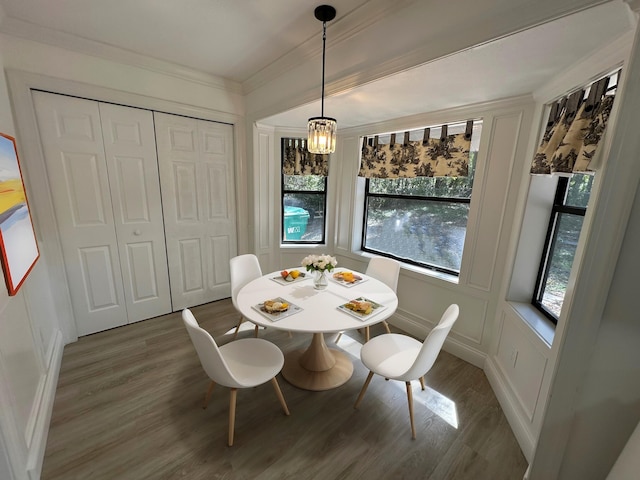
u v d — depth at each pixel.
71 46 2.07
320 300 1.86
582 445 1.15
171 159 2.74
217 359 1.30
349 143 3.16
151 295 2.84
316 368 2.06
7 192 1.39
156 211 2.73
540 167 1.55
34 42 1.96
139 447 1.48
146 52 2.29
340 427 1.63
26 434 1.32
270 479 1.34
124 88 2.36
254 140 3.11
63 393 1.83
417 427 1.64
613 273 1.00
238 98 3.04
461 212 2.44
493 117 2.00
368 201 3.24
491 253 2.11
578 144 1.29
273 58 2.33
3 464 1.07
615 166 0.95
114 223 2.52
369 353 1.70
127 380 1.97
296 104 2.32
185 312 1.45
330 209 3.48
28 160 2.03
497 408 1.80
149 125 2.56
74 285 2.39
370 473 1.38
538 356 1.49
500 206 2.03
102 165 2.38
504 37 1.17
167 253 2.88
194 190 2.95
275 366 1.57
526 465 1.44
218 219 3.18
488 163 2.06
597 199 0.99
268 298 1.89
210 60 2.41
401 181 2.89
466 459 1.46
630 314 1.00
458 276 2.43
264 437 1.55
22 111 1.97
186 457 1.43
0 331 1.17
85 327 2.50
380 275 2.50
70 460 1.40
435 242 2.66
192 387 1.91
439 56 1.37
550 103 1.66
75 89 2.15
